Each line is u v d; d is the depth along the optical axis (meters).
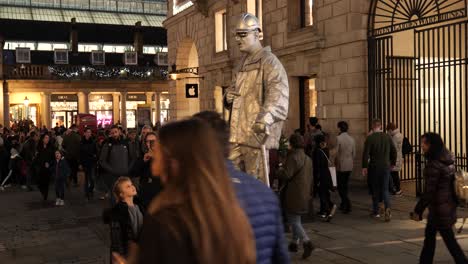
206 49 25.11
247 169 5.82
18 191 16.52
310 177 7.37
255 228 2.51
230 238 1.93
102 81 46.47
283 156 9.98
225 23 23.53
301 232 7.25
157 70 48.34
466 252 7.29
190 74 28.73
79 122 34.28
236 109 5.95
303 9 17.45
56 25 48.03
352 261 7.09
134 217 5.25
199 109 26.47
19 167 17.02
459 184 5.78
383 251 7.55
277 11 18.08
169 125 2.11
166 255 1.90
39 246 8.75
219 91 24.12
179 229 1.93
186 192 1.98
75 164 16.59
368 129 14.12
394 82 14.48
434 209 5.84
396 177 12.42
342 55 14.80
